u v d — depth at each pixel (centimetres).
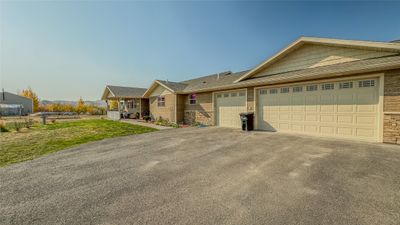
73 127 1273
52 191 302
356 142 636
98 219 222
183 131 1014
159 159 481
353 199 259
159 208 244
